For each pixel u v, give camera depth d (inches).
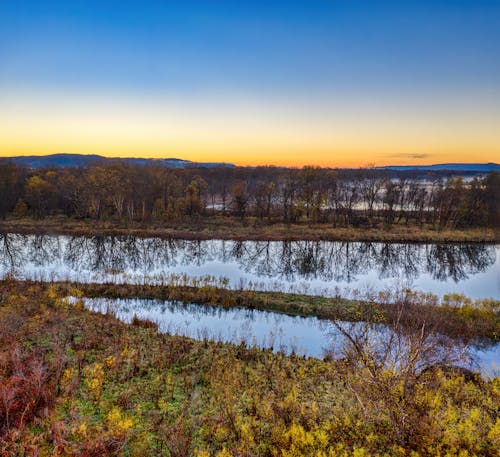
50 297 837.8
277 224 2239.2
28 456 327.9
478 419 393.4
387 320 790.5
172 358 563.5
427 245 1797.5
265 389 494.0
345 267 1412.4
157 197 2559.1
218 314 865.5
